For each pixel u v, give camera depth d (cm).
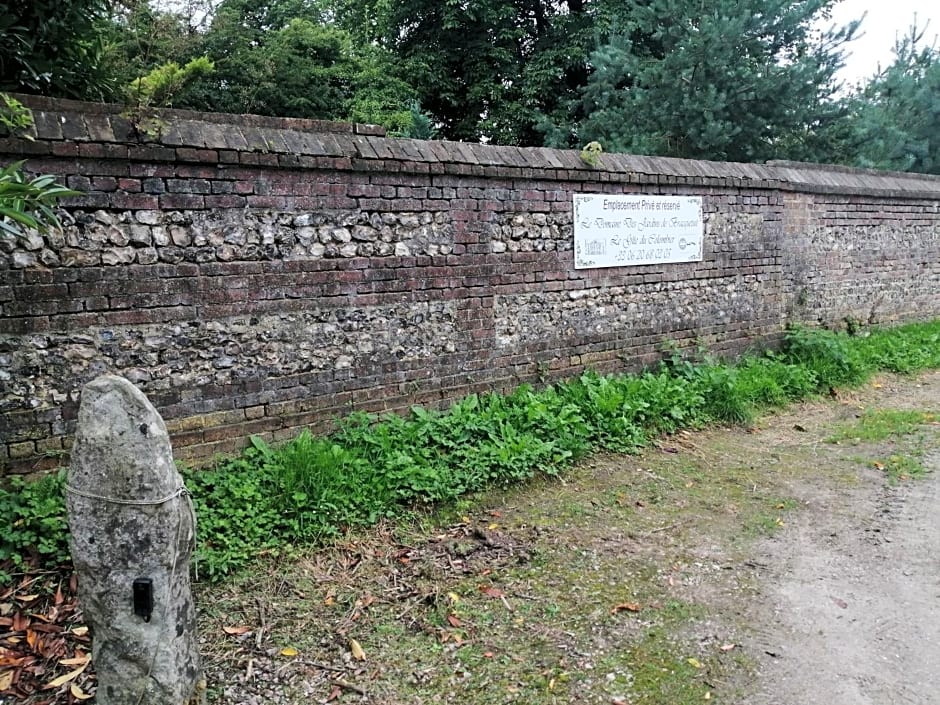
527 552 397
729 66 1136
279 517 396
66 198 384
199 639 306
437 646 309
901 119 1512
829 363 797
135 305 411
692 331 743
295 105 1521
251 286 452
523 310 600
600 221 646
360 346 504
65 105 392
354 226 494
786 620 334
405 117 1487
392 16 1867
